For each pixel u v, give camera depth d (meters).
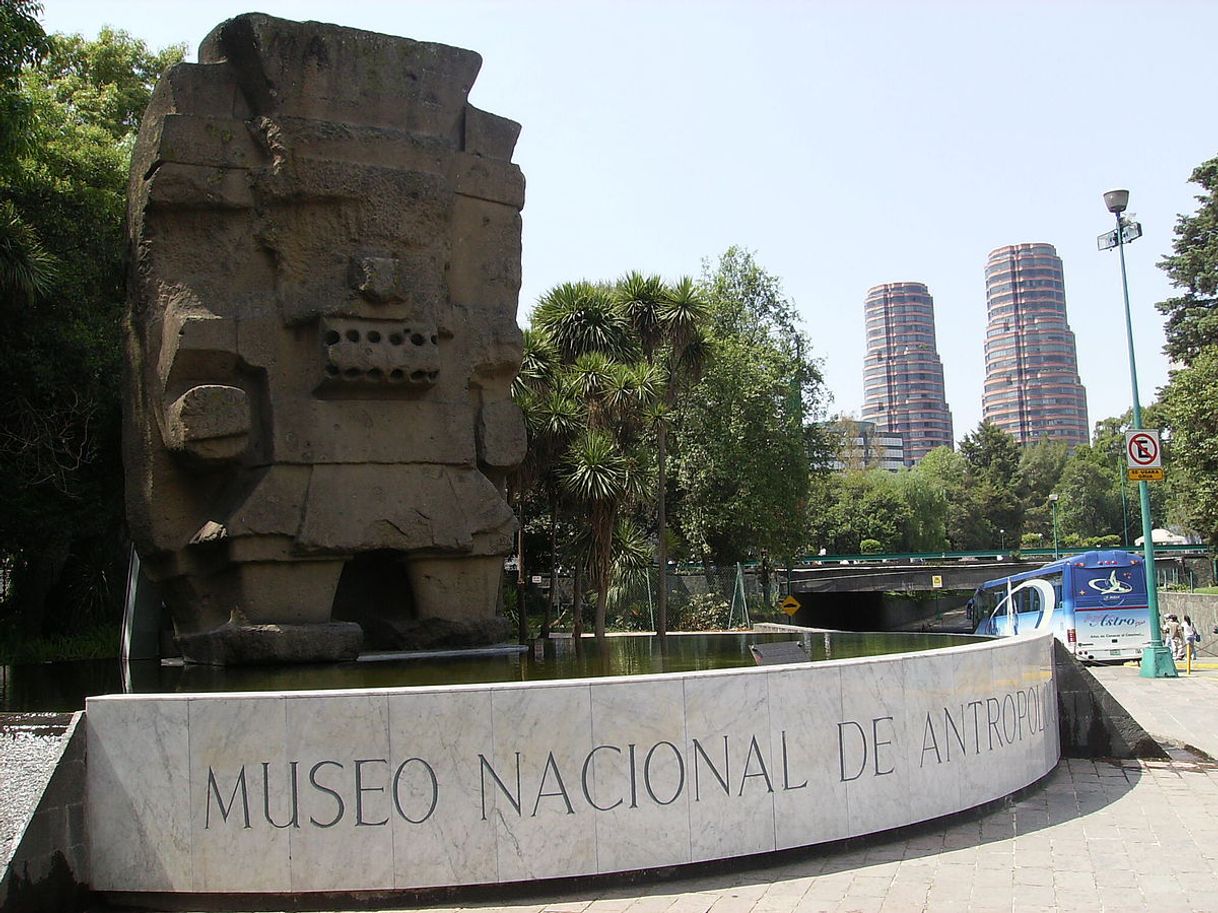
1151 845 7.90
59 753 6.61
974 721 8.90
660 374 23.91
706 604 32.81
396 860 6.67
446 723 6.77
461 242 11.56
